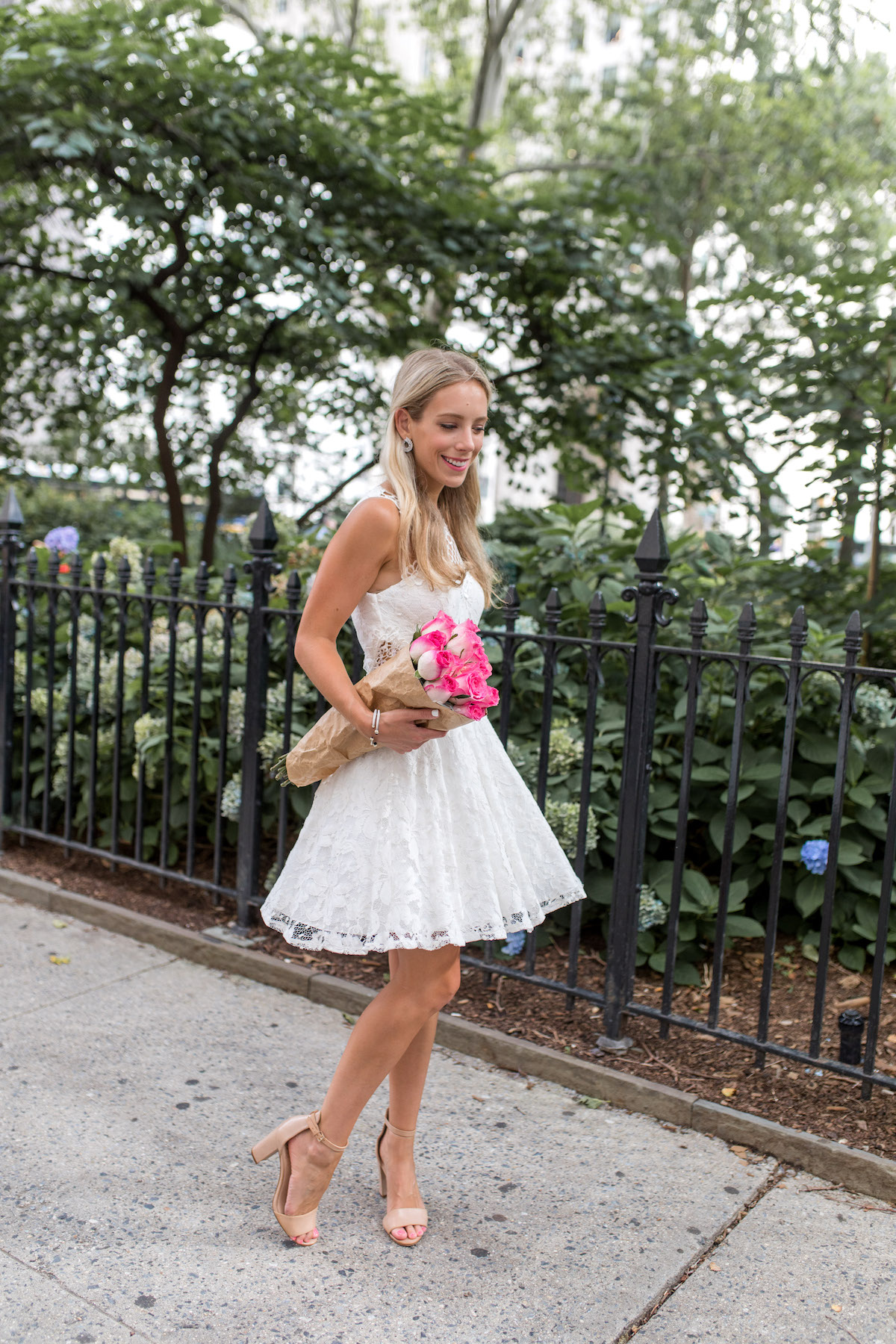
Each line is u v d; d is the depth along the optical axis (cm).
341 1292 174
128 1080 244
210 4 536
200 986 302
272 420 796
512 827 187
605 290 656
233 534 835
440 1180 210
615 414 646
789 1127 223
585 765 272
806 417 393
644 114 1341
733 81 1216
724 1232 196
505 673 289
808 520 400
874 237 1215
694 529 404
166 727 362
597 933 331
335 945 170
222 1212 195
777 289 409
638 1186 210
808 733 321
